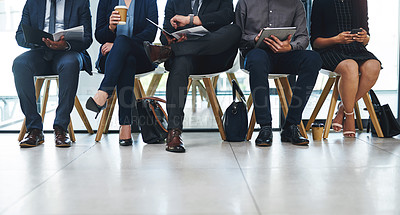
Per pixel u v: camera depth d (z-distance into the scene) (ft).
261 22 8.63
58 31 8.10
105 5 8.62
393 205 4.34
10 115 10.48
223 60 8.13
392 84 10.61
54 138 8.56
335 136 9.20
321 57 8.84
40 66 8.34
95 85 10.54
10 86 10.43
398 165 6.21
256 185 5.12
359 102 10.74
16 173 5.83
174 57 7.57
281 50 7.96
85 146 8.09
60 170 6.00
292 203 4.42
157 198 4.62
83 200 4.57
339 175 5.61
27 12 8.77
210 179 5.42
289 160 6.60
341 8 9.00
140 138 9.20
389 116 8.96
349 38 8.54
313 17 9.16
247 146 7.93
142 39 8.34
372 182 5.24
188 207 4.31
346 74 8.58
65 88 8.11
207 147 7.86
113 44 7.78
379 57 10.59
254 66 7.82
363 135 9.34
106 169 6.04
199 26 7.24
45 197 4.69
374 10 10.51
